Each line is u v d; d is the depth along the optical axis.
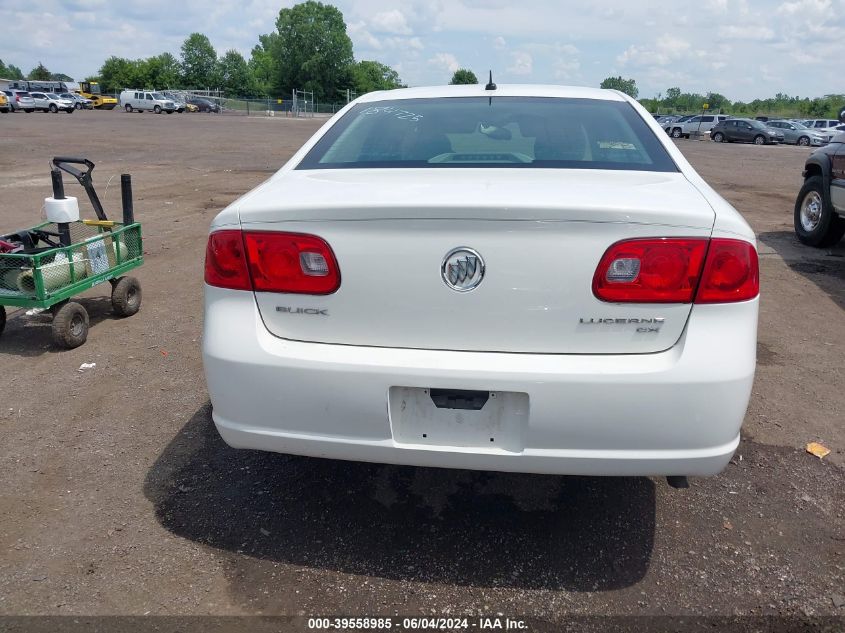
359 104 3.43
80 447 3.30
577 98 3.33
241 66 110.06
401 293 2.19
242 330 2.29
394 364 2.19
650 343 2.15
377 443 2.28
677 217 2.10
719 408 2.14
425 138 2.93
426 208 2.12
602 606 2.33
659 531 2.73
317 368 2.22
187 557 2.54
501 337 2.18
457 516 2.82
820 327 5.20
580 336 2.15
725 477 3.12
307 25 96.19
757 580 2.46
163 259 7.01
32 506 2.83
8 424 3.52
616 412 2.13
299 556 2.56
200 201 10.79
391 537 2.68
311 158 2.89
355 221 2.18
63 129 29.12
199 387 4.00
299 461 3.21
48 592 2.35
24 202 10.29
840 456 3.32
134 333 4.89
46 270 4.35
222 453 3.27
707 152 26.16
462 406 2.25
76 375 4.15
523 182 2.38
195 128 33.31
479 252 2.13
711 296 2.13
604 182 2.41
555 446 2.20
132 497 2.91
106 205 10.24
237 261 2.29
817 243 8.01
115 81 103.38
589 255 2.11
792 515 2.84
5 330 4.93
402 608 2.31
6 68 135.00
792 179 16.02
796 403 3.88
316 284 2.23
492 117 3.10
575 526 2.76
